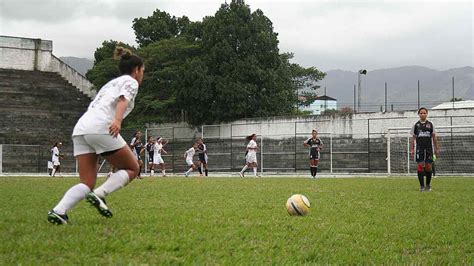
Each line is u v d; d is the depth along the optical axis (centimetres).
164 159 4550
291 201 792
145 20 5562
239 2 4647
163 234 584
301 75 6431
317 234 608
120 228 617
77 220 683
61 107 5072
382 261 477
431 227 686
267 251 506
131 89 639
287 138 4169
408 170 3428
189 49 4784
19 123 4656
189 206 923
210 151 4472
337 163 3938
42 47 5900
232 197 1139
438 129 3631
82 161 649
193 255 480
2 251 476
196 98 4438
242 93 4388
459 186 1673
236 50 4584
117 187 667
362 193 1296
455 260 488
